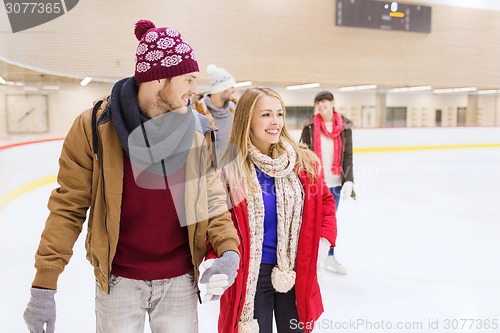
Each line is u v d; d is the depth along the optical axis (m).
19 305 2.36
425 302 2.39
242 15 11.59
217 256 1.13
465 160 9.45
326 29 12.52
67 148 1.02
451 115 15.95
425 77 13.76
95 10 9.60
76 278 2.73
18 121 9.77
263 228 1.33
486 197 5.71
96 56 9.78
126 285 1.05
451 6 13.47
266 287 1.37
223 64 11.27
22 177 5.68
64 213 1.02
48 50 9.09
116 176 0.98
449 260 3.17
